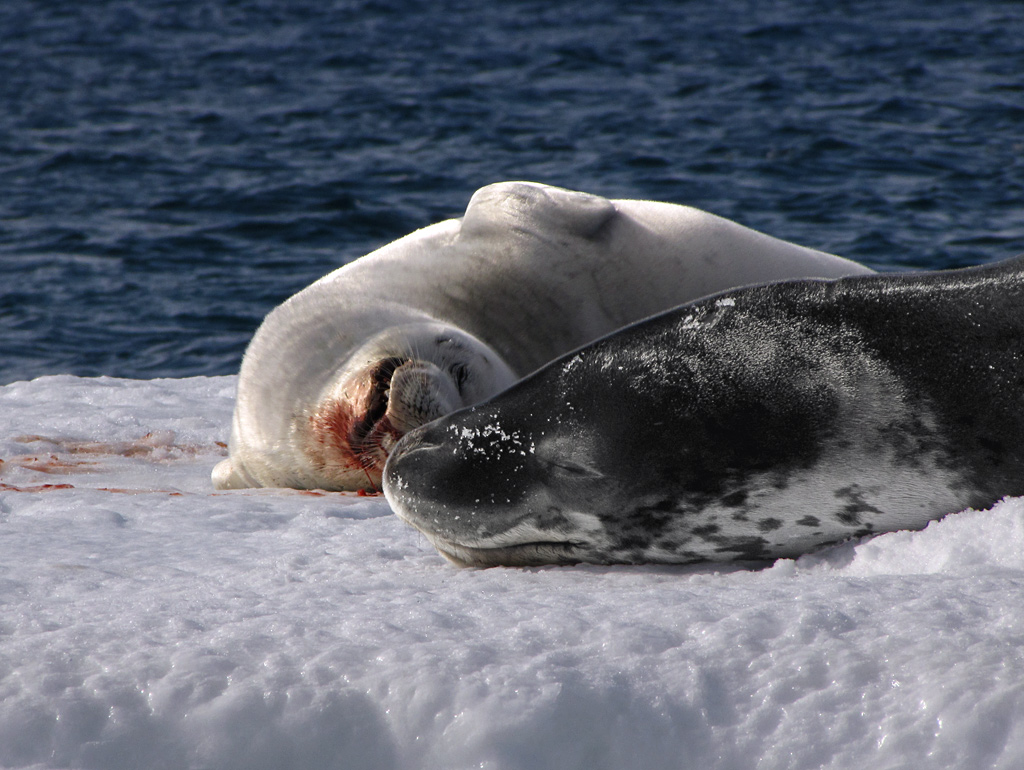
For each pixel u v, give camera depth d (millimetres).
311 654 8039
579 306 18234
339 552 12055
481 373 16156
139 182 61312
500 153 67000
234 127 77562
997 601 8320
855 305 10180
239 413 17406
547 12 135000
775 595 8922
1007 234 45125
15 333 37312
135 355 35219
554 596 9438
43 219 53469
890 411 9953
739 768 7148
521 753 7195
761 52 101500
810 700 7371
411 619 8719
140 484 17891
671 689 7516
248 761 7410
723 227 18938
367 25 129875
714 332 10461
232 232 51031
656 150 65688
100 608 9219
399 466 11555
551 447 10781
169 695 7641
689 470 10406
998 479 9883
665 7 134250
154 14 142750
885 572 9867
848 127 69312
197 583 10352
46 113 83625
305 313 17297
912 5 126562
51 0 155500
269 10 143875
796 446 10148
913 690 7289
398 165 64438
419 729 7402
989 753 6828
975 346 9805
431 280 17906
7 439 21031
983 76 85125
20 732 7406
